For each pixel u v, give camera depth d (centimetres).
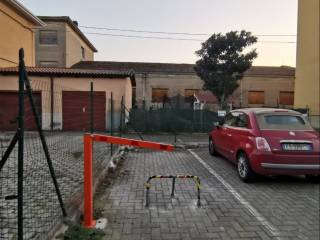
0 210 420
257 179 637
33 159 752
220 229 402
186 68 3706
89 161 402
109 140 403
